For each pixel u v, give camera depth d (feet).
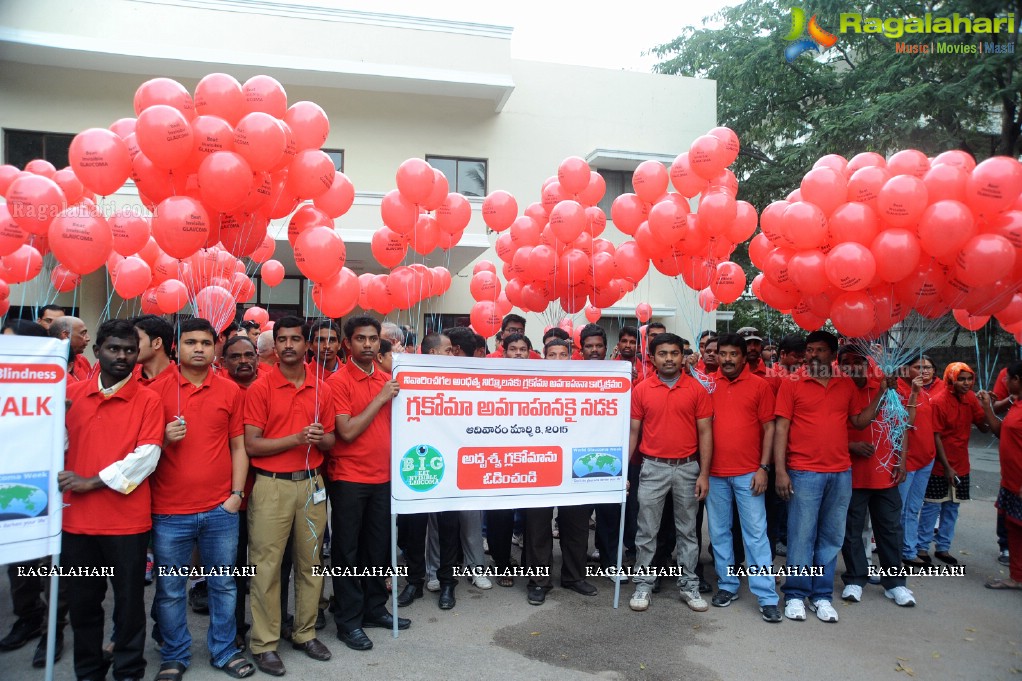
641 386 16.08
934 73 41.75
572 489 14.94
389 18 41.91
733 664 12.60
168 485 11.29
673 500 15.60
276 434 12.28
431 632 13.79
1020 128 41.04
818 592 15.14
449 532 15.05
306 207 14.42
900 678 12.18
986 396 18.56
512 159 45.73
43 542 10.44
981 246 12.05
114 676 11.05
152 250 19.92
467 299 44.45
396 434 13.57
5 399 10.23
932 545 21.36
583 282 19.79
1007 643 13.66
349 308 14.69
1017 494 16.46
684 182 16.38
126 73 39.96
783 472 15.06
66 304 35.58
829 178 13.32
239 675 11.62
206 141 12.00
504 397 14.44
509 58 43.62
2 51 37.09
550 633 13.83
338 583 13.14
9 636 12.80
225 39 39.63
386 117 43.75
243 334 14.21
